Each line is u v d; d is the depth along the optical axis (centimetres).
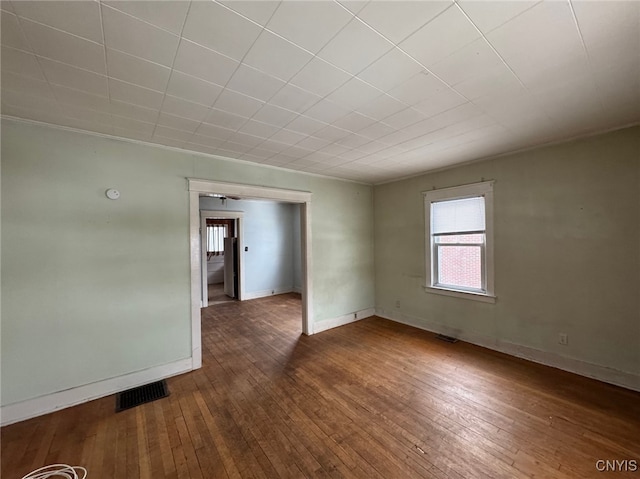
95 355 251
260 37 134
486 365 304
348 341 385
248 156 330
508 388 257
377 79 172
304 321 420
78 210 245
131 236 271
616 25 127
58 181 237
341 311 459
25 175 224
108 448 190
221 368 308
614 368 259
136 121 229
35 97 188
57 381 234
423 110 214
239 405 238
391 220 473
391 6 116
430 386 264
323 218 437
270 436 201
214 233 969
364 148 303
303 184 413
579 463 171
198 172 314
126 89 180
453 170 383
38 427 211
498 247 339
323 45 140
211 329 445
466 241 377
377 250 500
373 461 177
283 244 744
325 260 439
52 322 233
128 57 148
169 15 119
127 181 270
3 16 117
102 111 210
